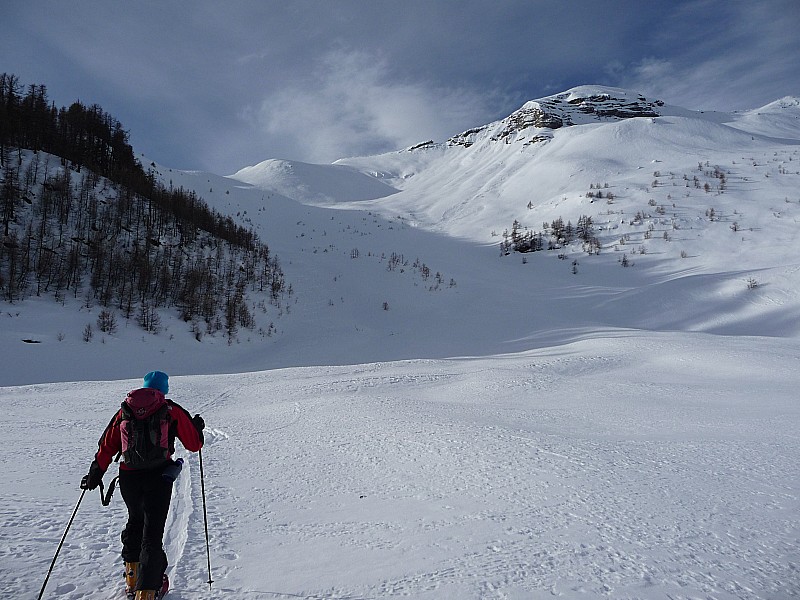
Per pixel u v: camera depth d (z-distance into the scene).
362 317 70.00
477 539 4.79
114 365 46.44
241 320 62.03
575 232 113.00
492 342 55.59
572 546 4.56
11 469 7.30
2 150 69.44
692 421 12.15
